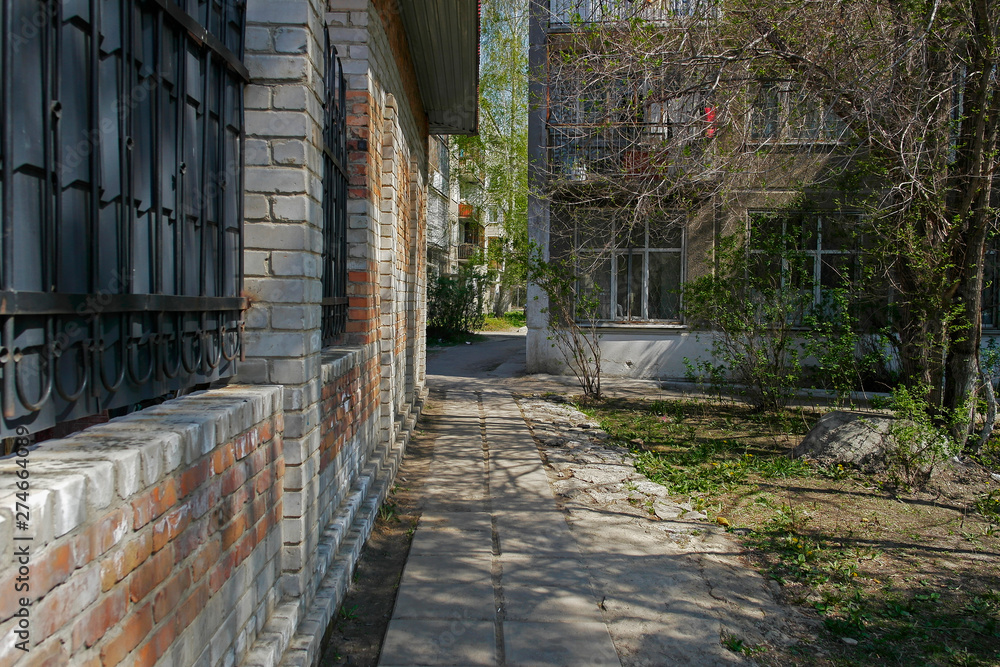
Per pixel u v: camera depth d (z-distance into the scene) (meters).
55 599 1.21
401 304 6.70
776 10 6.37
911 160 6.19
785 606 3.61
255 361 2.66
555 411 9.09
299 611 2.72
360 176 4.68
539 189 11.77
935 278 6.37
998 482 5.72
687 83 6.97
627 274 12.23
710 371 9.56
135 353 1.78
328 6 4.57
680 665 2.98
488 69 18.16
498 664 2.84
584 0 8.48
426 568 3.81
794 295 9.23
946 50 6.08
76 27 1.52
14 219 1.32
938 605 3.66
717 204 8.90
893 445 6.02
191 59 2.14
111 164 1.68
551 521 4.68
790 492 5.54
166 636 1.68
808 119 8.29
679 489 5.54
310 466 2.89
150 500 1.58
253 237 2.63
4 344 1.30
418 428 7.77
